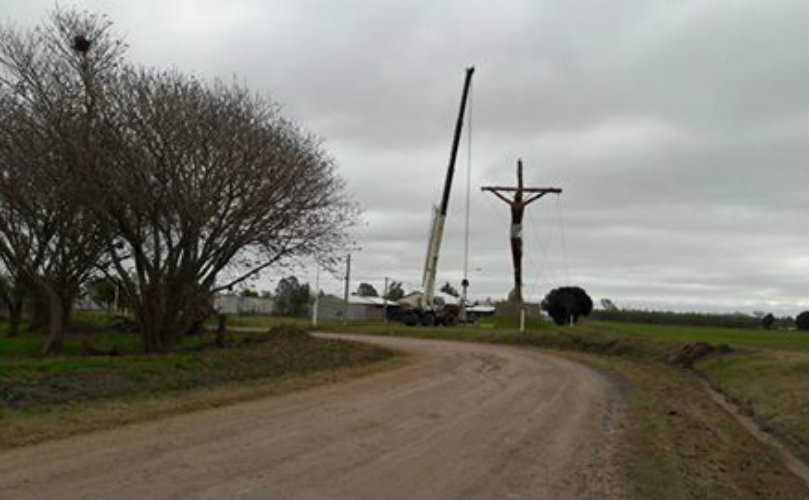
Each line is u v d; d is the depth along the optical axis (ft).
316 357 90.68
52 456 34.24
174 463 33.37
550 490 31.68
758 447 46.29
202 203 81.20
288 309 313.73
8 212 85.81
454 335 165.68
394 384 70.23
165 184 79.36
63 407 48.73
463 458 37.17
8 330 128.77
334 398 58.59
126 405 50.62
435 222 192.13
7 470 31.40
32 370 57.72
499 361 101.96
